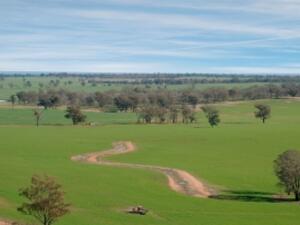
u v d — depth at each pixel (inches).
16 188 3801.7
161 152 6304.1
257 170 5157.5
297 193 3882.9
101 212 3211.1
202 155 6082.7
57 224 2795.3
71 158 5782.5
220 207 3501.5
